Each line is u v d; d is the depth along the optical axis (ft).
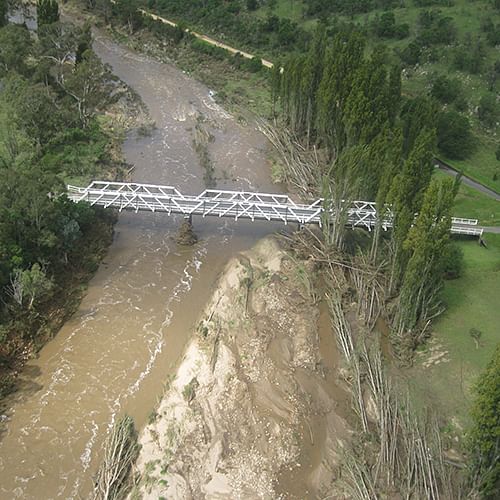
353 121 253.03
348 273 215.92
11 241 178.91
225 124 339.98
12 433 148.15
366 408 160.66
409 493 132.98
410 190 189.16
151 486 133.90
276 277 209.56
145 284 205.46
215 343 175.73
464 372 175.32
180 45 447.83
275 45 441.27
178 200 235.81
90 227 223.92
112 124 315.78
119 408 157.17
